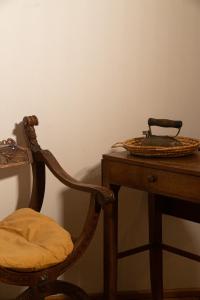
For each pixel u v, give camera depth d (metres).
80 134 1.75
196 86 1.88
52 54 1.67
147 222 1.89
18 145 1.66
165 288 1.90
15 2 1.61
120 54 1.77
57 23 1.67
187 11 1.83
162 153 1.39
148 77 1.81
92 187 1.31
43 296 1.35
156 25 1.80
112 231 1.44
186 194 1.25
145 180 1.37
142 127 1.83
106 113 1.78
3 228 1.40
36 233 1.36
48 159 1.52
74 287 1.41
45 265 1.23
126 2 1.75
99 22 1.72
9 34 1.61
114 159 1.46
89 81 1.74
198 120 1.90
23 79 1.65
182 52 1.84
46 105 1.69
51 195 1.75
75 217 1.79
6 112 1.64
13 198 1.70
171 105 1.86
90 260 1.83
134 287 1.90
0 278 1.18
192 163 1.31
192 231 1.90
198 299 1.89
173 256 1.90
